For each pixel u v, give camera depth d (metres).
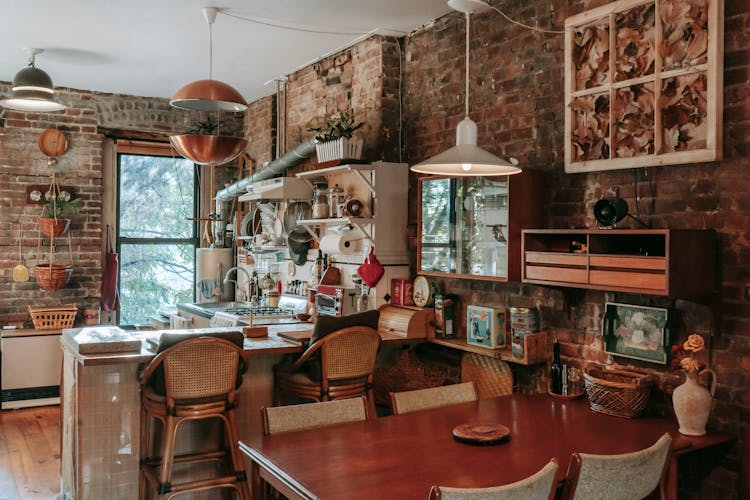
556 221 3.55
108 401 3.48
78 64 5.65
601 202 3.06
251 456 2.40
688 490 2.91
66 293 6.51
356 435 2.59
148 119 6.99
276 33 4.77
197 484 3.31
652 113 2.98
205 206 7.49
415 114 4.66
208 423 3.70
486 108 4.02
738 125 2.69
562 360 3.50
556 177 3.55
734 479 2.72
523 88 3.76
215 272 7.04
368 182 4.54
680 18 2.85
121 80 6.25
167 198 7.32
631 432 2.68
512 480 2.11
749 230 2.66
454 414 2.92
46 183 6.41
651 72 2.99
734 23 2.71
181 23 4.55
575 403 3.15
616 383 2.90
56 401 6.07
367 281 4.43
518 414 2.94
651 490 2.20
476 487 2.05
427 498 1.95
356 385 3.73
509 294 3.87
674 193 2.95
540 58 3.65
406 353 4.53
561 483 2.17
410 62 4.71
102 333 3.71
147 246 7.24
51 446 4.86
